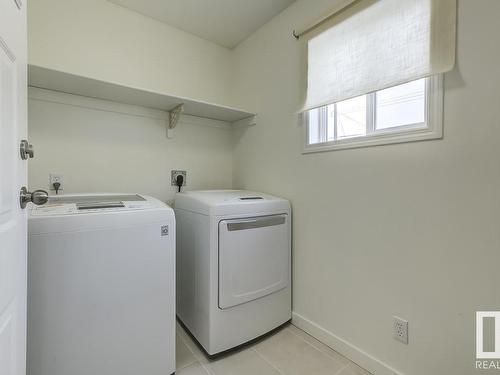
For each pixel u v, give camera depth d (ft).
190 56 7.14
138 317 3.98
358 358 4.67
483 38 3.26
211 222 4.72
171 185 6.79
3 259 2.18
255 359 4.83
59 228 3.40
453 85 3.51
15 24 2.40
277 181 6.36
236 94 7.79
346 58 4.65
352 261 4.79
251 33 7.13
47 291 3.34
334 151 5.08
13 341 2.42
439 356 3.73
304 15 5.65
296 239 5.89
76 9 5.47
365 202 4.58
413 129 3.92
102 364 3.72
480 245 3.34
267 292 5.38
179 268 5.90
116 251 3.78
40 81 4.74
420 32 3.67
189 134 7.11
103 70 5.79
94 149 5.70
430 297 3.81
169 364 4.27
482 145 3.29
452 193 3.56
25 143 2.64
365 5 4.35
